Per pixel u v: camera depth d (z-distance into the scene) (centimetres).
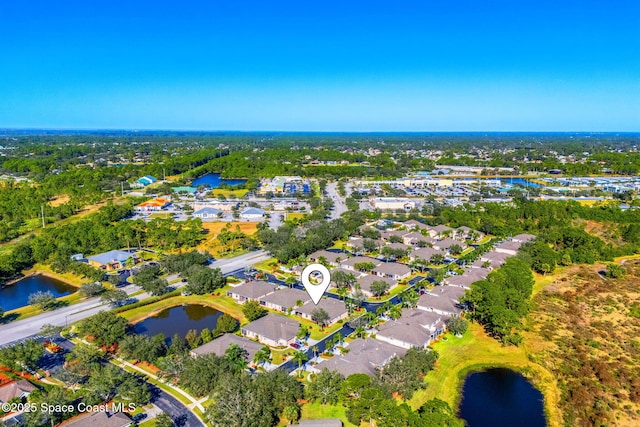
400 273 15412
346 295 13888
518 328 11719
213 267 16638
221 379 8475
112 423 7675
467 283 14300
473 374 9988
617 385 9438
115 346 10719
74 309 13025
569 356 10594
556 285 15212
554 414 8625
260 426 7525
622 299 13838
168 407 8456
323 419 7962
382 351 9944
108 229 19738
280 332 11112
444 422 7381
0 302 14012
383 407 7669
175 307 13538
